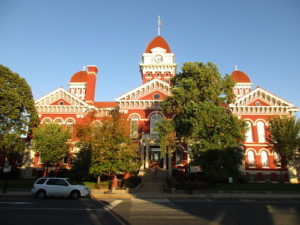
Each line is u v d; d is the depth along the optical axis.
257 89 39.78
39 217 11.38
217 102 30.92
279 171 36.94
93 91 44.59
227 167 27.00
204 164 26.66
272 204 17.47
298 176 36.66
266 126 38.81
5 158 37.75
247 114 39.66
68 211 13.15
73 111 40.94
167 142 30.00
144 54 56.19
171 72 53.69
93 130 29.56
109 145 27.53
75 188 19.86
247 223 10.70
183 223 10.52
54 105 40.78
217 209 14.73
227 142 27.59
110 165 26.83
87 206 15.22
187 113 29.03
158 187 29.92
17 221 10.45
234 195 24.72
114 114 29.94
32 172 38.03
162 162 38.53
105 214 12.46
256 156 37.78
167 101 32.19
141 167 36.09
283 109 39.06
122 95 40.28
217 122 27.38
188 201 19.44
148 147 38.38
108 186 28.83
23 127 35.41
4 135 32.38
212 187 28.41
